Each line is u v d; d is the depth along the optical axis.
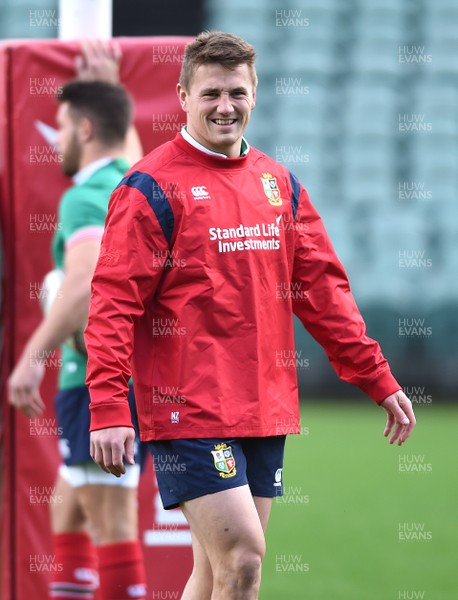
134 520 16.30
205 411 11.76
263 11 70.31
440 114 67.75
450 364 58.81
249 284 12.04
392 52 69.81
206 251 11.91
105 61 16.56
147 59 16.61
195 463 11.73
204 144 12.29
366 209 64.81
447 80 69.19
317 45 69.88
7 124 16.55
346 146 67.00
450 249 63.25
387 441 46.06
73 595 16.48
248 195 12.27
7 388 16.67
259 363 12.03
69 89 16.53
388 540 26.41
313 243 13.07
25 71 16.52
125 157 16.61
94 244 16.39
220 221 12.01
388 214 64.56
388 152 66.81
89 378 11.66
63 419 16.45
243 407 11.90
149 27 66.44
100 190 16.45
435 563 23.47
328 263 13.04
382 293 60.50
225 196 12.14
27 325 16.52
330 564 23.45
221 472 11.70
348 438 47.22
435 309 59.97
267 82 68.75
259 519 12.43
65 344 16.45
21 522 16.55
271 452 12.46
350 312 12.99
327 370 59.09
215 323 11.91
